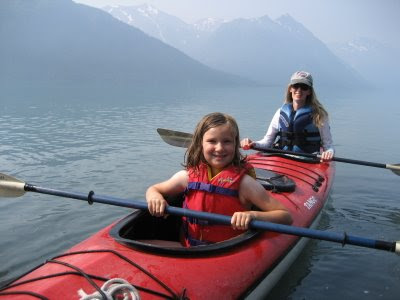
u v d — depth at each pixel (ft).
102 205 17.34
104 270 7.37
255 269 8.59
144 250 8.02
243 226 8.27
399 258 12.98
